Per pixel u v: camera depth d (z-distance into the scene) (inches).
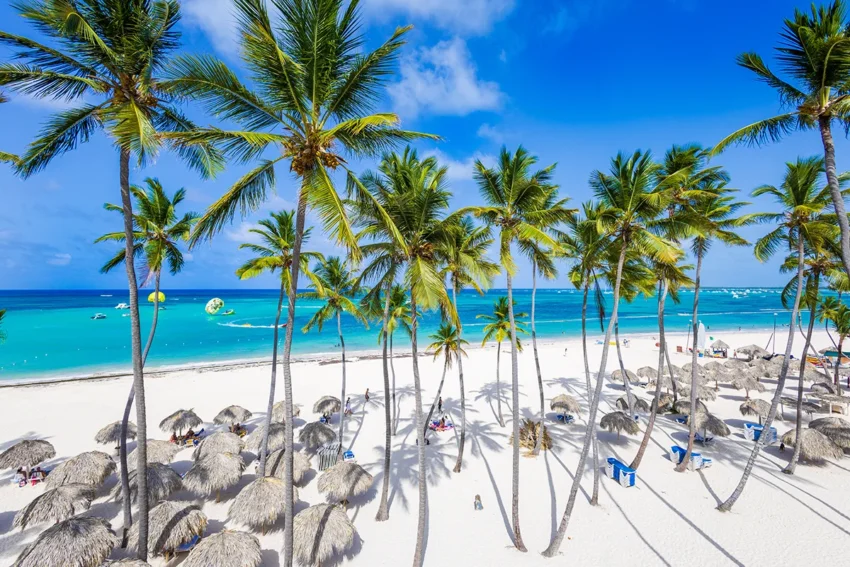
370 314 665.0
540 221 547.8
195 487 624.4
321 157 379.6
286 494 409.4
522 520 610.5
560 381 1562.5
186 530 515.2
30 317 3316.9
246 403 1253.1
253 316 3654.0
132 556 512.7
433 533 579.5
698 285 783.7
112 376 1545.3
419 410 514.3
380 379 1577.3
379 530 587.8
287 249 762.8
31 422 1055.0
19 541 569.6
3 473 776.9
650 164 538.6
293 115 389.7
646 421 1070.4
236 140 362.6
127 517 537.6
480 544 554.3
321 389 1419.8
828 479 730.2
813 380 1391.5
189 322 3161.9
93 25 386.6
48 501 560.4
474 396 1337.4
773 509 633.0
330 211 341.7
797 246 709.3
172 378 1542.8
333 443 856.3
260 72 349.1
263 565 513.0
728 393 1403.8
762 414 1005.2
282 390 1408.7
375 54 359.9
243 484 729.0
